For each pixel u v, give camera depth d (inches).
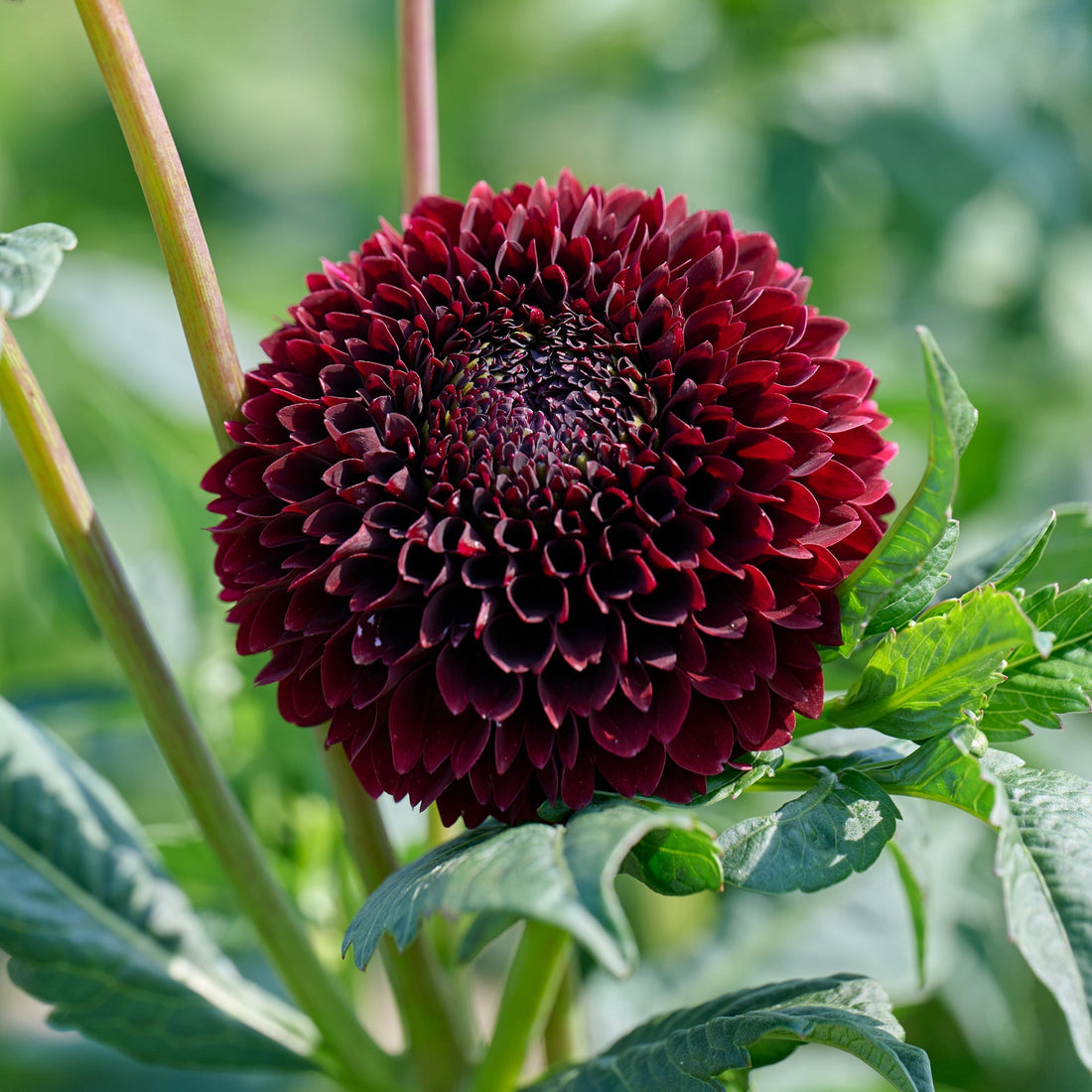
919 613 22.0
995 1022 27.4
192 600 26.6
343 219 46.2
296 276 44.2
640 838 21.5
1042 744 27.5
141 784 32.3
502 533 21.9
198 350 22.1
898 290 32.3
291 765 25.6
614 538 21.9
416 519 22.0
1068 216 30.7
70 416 41.3
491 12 37.6
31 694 26.8
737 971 26.1
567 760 21.6
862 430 22.3
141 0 49.7
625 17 37.0
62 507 22.3
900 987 25.9
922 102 30.5
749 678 21.7
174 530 26.8
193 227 21.9
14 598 37.1
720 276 22.4
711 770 21.7
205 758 22.9
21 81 50.5
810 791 21.7
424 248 22.7
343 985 25.1
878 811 21.5
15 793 24.1
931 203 30.5
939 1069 28.4
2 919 23.8
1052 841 21.2
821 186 30.4
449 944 24.6
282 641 22.0
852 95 30.6
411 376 22.1
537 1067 27.1
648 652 21.8
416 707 21.9
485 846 21.1
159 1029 23.9
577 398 22.1
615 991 26.1
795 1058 26.8
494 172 40.4
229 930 26.1
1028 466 32.0
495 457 22.0
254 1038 23.9
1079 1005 20.8
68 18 51.9
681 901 28.0
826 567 21.8
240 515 22.2
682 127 35.1
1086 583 21.9
